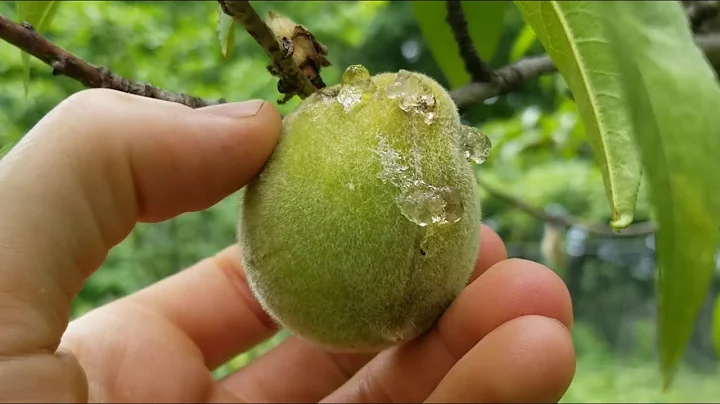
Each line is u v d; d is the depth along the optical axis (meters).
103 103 0.11
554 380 0.11
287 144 0.10
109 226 0.11
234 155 0.11
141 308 0.16
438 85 0.11
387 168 0.10
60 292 0.11
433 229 0.10
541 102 0.75
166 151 0.11
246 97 0.40
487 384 0.11
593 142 0.08
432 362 0.13
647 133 0.06
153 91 0.12
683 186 0.06
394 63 0.92
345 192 0.10
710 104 0.06
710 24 0.19
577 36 0.08
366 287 0.10
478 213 0.11
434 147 0.10
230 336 0.17
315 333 0.10
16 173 0.10
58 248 0.10
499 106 0.68
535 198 0.49
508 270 0.12
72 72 0.11
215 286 0.17
